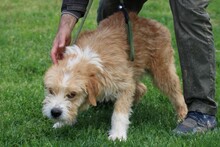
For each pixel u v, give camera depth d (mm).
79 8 5449
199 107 5211
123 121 5098
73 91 4738
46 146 4750
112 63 4984
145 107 6164
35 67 7855
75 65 4801
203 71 5074
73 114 4832
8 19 11953
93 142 4805
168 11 13023
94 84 4773
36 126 5387
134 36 5406
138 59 5398
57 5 13992
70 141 4945
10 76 7383
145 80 6965
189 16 4977
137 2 6141
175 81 5676
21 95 6438
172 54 5719
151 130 5258
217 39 9961
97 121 5633
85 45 5109
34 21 11789
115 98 5152
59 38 5215
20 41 9641
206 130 5195
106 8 6055
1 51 8766
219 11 13047
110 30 5363
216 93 6598
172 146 4703
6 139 5016
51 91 4840
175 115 5871
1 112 5852
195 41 5008
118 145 4738
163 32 5637
